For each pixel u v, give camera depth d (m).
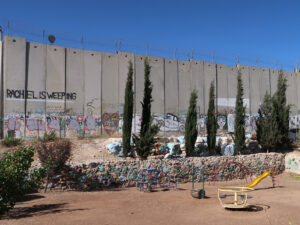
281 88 24.62
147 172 15.40
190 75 27.03
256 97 30.53
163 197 12.42
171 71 26.11
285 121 23.94
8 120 19.61
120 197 12.38
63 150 13.42
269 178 19.64
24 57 20.45
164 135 25.11
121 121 23.58
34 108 20.53
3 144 18.14
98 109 22.81
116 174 14.84
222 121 28.22
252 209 9.95
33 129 20.34
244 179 18.86
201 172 17.33
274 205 10.66
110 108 23.28
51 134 20.00
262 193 14.06
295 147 25.23
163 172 15.97
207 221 8.38
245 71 30.14
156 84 25.23
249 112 29.94
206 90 27.69
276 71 32.28
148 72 18.16
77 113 22.02
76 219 8.45
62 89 21.64
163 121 25.23
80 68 22.47
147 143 16.88
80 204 10.78
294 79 33.62
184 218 8.72
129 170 15.16
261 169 20.22
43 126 20.72
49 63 21.36
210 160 17.88
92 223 8.03
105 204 10.80
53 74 21.42
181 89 26.47
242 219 8.59
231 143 23.80
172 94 25.94
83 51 22.70
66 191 13.46
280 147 24.38
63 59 21.89
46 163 12.77
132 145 18.44
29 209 9.91
